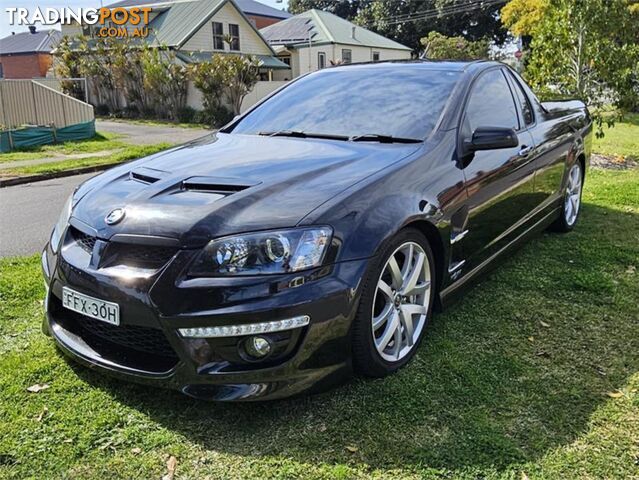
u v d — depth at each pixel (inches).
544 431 90.3
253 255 87.1
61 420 93.7
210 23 1082.7
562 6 365.7
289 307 86.1
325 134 130.5
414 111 130.0
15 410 96.2
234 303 85.4
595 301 139.6
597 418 93.5
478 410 95.7
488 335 122.6
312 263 88.6
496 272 159.0
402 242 103.7
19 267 170.2
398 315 106.8
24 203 292.2
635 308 135.5
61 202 293.4
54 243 108.2
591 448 86.4
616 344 118.6
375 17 1871.3
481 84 142.9
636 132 524.1
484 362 111.2
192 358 87.6
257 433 90.7
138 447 87.7
